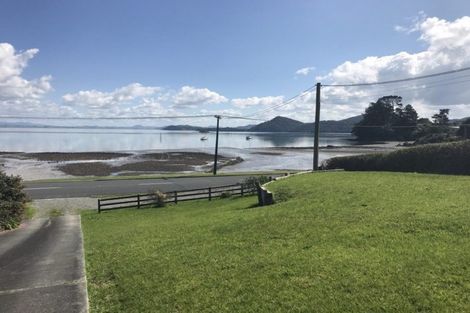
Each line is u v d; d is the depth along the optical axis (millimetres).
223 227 16297
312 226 13945
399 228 12125
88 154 104188
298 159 97062
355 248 10906
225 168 77000
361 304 7824
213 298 9180
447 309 7250
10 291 11430
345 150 115500
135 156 99938
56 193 40938
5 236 21156
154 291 10141
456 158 31672
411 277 8570
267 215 17219
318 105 39438
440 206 14117
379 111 139125
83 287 11359
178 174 60562
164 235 16781
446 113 131875
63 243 18266
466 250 9648
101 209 30359
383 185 20453
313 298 8367
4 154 102250
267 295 8859
